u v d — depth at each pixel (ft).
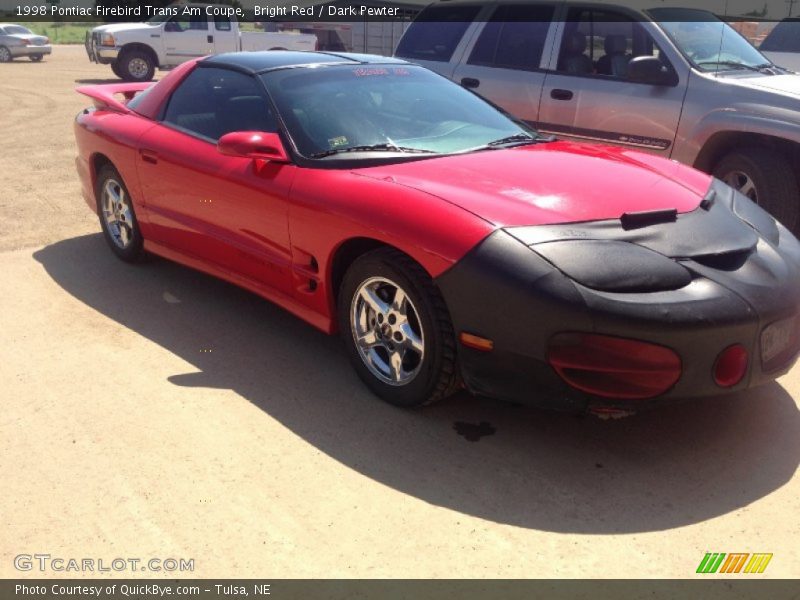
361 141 12.31
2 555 8.11
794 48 27.35
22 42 82.17
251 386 11.69
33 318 14.29
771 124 17.43
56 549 8.20
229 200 12.94
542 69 21.72
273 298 12.78
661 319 8.69
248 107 13.41
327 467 9.59
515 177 10.94
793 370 12.32
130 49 62.59
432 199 10.16
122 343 13.23
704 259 9.55
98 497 9.03
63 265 17.21
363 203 10.62
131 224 16.42
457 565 7.89
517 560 7.95
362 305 11.12
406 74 14.61
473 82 22.95
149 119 15.53
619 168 11.77
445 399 11.28
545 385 9.20
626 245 9.41
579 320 8.74
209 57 15.31
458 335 9.67
